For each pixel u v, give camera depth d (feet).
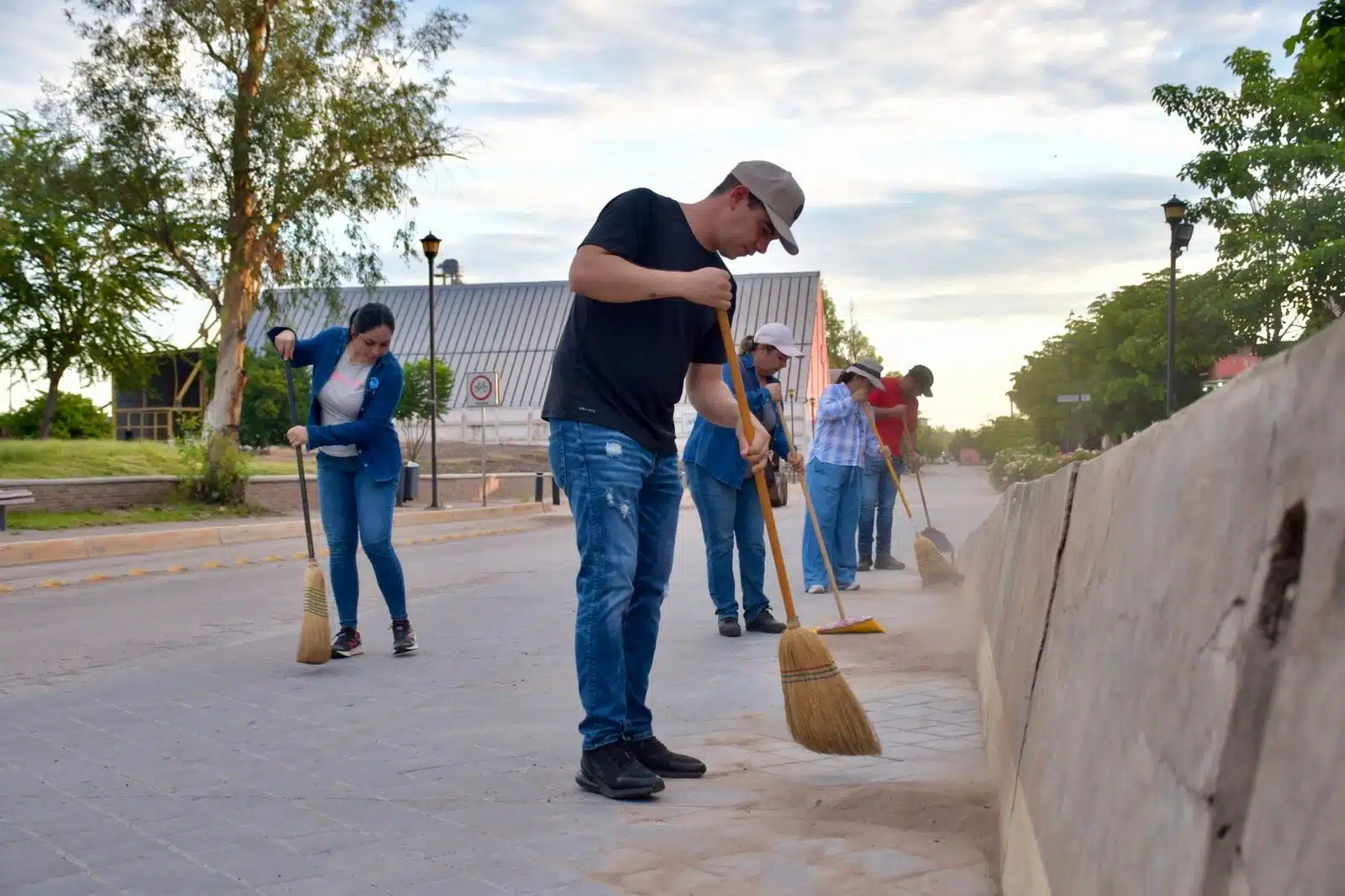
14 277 97.25
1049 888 5.34
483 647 21.75
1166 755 3.75
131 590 33.22
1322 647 2.63
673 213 12.14
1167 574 4.31
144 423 155.84
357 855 9.80
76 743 14.21
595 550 11.84
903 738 13.58
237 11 68.23
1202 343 82.84
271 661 20.48
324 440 19.94
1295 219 62.39
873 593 29.40
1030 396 194.90
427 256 80.53
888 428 36.32
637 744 12.26
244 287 72.33
